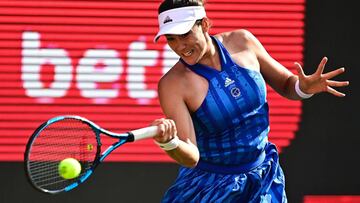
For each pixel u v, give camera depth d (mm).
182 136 17594
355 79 27594
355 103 27656
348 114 27703
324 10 27547
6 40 26938
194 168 19000
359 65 27578
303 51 27609
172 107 17906
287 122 27656
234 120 18250
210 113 18125
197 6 17516
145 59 27344
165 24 17406
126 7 27250
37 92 27031
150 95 27375
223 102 18109
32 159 19297
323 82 18391
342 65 27578
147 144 27328
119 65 27281
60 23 27062
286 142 27688
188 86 17984
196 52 17672
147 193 27391
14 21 26938
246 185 18703
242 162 18719
